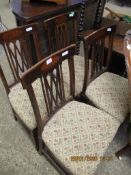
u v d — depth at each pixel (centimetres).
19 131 169
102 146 112
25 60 157
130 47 114
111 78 160
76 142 114
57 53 108
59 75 119
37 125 121
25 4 186
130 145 146
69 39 187
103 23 205
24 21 165
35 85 147
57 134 118
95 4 199
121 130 168
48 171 143
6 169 145
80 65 173
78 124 123
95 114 130
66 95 143
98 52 148
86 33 196
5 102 195
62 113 131
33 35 152
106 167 145
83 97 158
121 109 135
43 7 182
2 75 145
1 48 265
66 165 106
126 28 182
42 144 139
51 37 166
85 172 102
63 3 186
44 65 104
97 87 152
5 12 397
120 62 196
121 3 381
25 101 141
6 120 178
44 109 131
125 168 144
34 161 149
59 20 159
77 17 175
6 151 155
